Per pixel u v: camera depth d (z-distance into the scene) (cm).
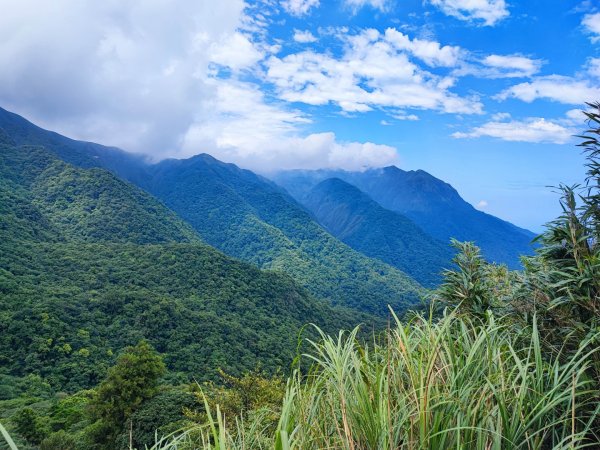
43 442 2242
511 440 139
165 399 2341
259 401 1311
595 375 188
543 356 222
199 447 156
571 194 245
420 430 131
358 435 144
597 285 207
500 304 287
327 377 169
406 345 160
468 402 154
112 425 2317
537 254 261
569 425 169
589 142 256
